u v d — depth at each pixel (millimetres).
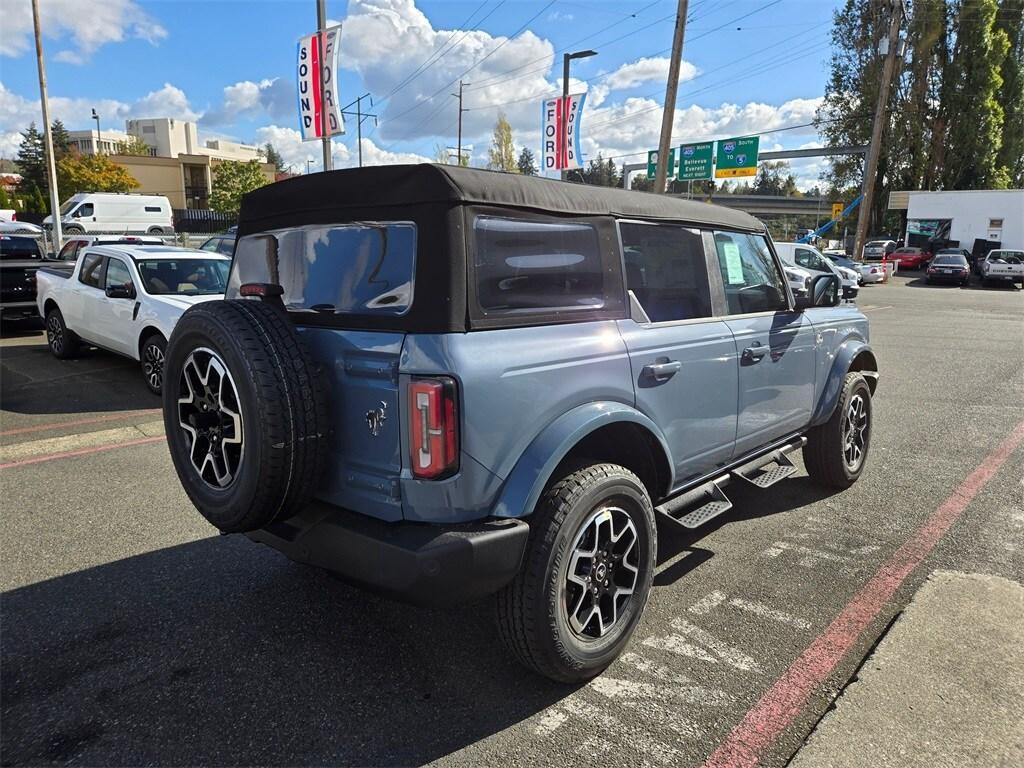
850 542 4312
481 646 3219
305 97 17844
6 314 12031
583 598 2840
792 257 21594
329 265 2852
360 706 2773
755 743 2545
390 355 2486
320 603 3588
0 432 6781
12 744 2545
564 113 22688
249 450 2525
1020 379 9641
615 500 2896
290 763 2461
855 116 47000
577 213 2977
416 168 2527
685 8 18234
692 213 3707
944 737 2529
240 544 4293
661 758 2477
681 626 3361
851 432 5203
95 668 3025
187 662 3070
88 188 59781
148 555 4133
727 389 3729
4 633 3297
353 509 2682
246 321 2613
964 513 4754
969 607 3449
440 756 2494
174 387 2893
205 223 45812
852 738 2529
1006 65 45906
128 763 2457
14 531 4473
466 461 2453
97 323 9156
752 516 4766
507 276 2666
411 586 2428
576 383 2803
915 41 44062
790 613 3473
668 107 18719
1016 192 35812
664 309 3475
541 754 2502
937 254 32500
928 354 11945
